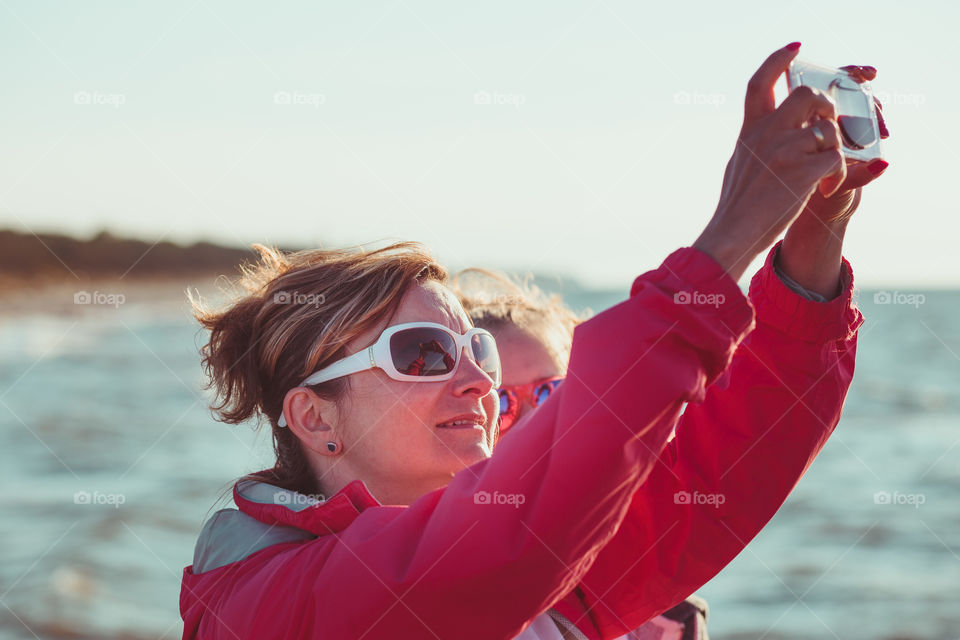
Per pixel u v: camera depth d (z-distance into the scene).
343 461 1.57
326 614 1.19
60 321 29.17
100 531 8.99
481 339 1.65
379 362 1.52
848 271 1.48
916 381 21.42
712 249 1.11
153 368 22.14
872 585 7.45
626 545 1.53
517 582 1.09
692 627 2.35
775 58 1.14
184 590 1.52
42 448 13.22
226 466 11.84
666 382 1.06
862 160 1.23
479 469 1.18
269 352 1.63
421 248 1.66
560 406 1.09
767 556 8.32
